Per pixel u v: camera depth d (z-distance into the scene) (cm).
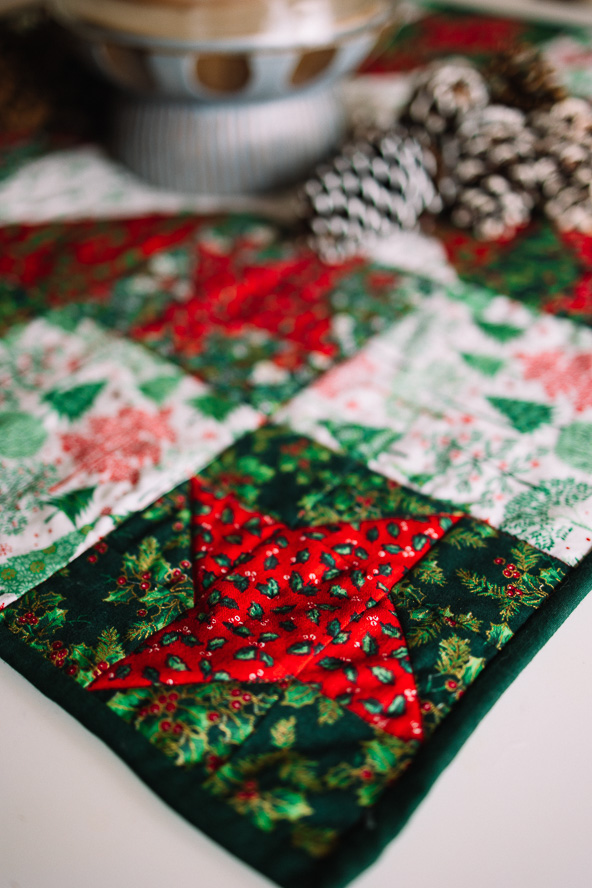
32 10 81
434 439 46
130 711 36
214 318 53
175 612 39
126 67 55
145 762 35
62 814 34
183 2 54
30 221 61
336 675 37
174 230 60
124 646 38
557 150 56
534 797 35
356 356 51
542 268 56
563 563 41
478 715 36
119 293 55
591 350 50
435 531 42
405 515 43
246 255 58
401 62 80
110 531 42
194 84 55
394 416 47
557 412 47
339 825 33
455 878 33
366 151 55
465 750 36
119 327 53
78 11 55
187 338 52
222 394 49
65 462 45
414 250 58
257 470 45
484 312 53
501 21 86
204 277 56
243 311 54
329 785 34
